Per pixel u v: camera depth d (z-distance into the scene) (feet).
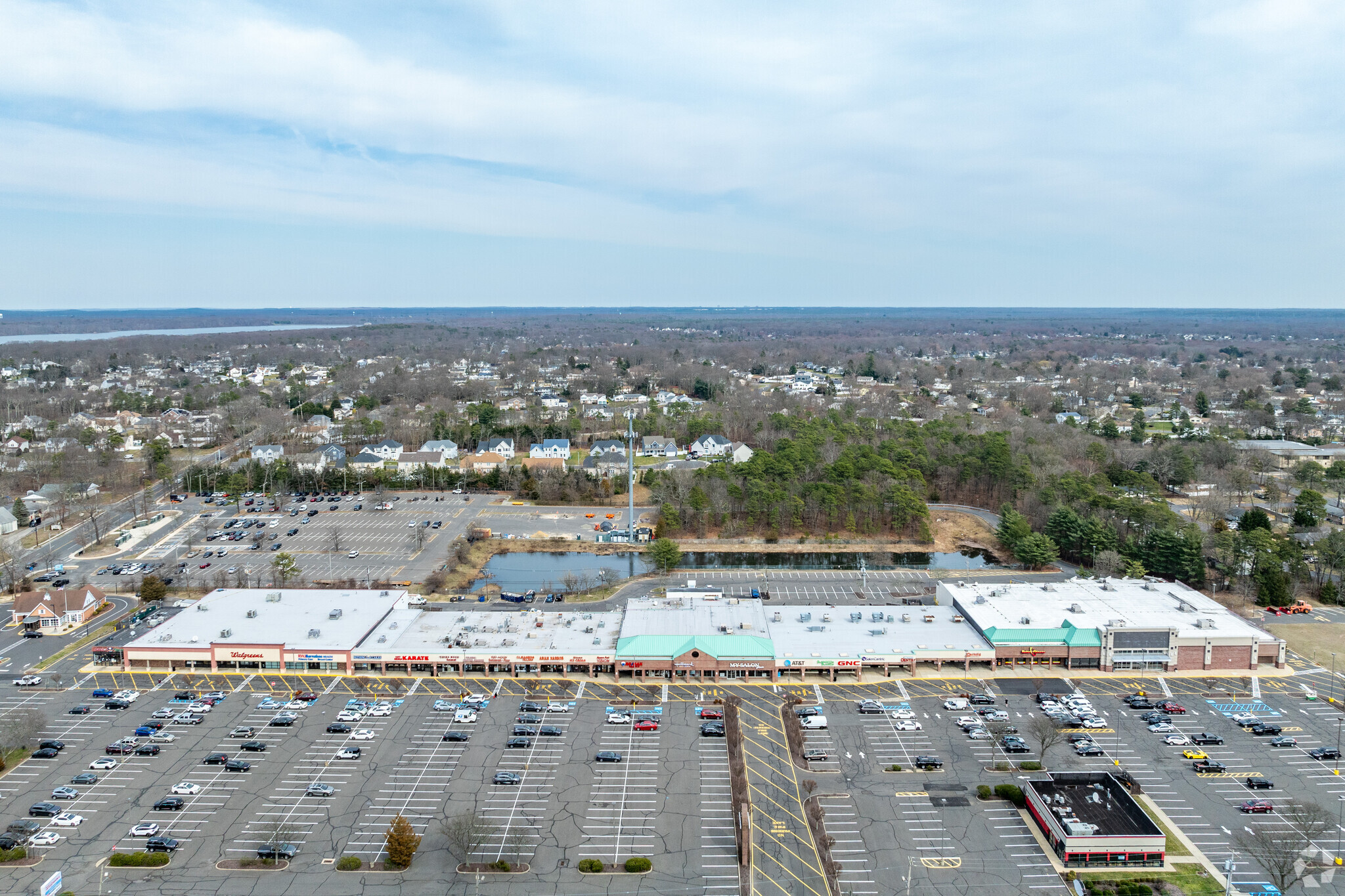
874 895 358.84
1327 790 430.61
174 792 428.15
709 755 464.24
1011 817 411.54
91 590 653.30
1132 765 453.17
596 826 403.34
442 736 481.87
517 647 565.53
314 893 358.64
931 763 450.71
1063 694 528.22
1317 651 590.96
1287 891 359.66
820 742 476.13
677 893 359.46
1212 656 563.07
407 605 649.61
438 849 386.11
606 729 490.49
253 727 490.08
